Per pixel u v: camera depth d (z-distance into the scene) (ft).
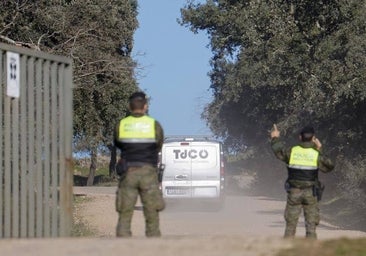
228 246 86.12
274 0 304.50
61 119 117.29
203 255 81.10
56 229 115.14
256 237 93.81
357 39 262.88
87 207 289.53
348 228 231.50
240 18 399.03
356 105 264.72
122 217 104.94
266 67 319.68
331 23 287.28
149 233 104.83
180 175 259.39
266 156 443.73
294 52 294.66
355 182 268.82
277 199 354.33
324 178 342.44
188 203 262.06
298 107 325.01
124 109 346.54
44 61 114.62
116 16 291.38
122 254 81.87
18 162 108.99
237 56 440.04
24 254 82.64
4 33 247.50
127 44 338.34
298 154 122.31
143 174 104.42
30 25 253.85
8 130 107.14
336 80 266.16
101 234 192.75
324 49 278.67
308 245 86.69
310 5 289.53
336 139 285.84
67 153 117.60
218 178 259.60
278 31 299.79
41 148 113.19
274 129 126.52
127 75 276.82
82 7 263.08
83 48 261.24
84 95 292.61
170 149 260.62
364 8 277.23
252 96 428.15
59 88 117.60
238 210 273.54
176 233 192.95
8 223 106.42
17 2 247.50
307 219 122.72
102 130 364.17
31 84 111.96
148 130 105.09
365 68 254.06
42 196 112.88
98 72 265.54
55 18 255.91
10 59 107.76
